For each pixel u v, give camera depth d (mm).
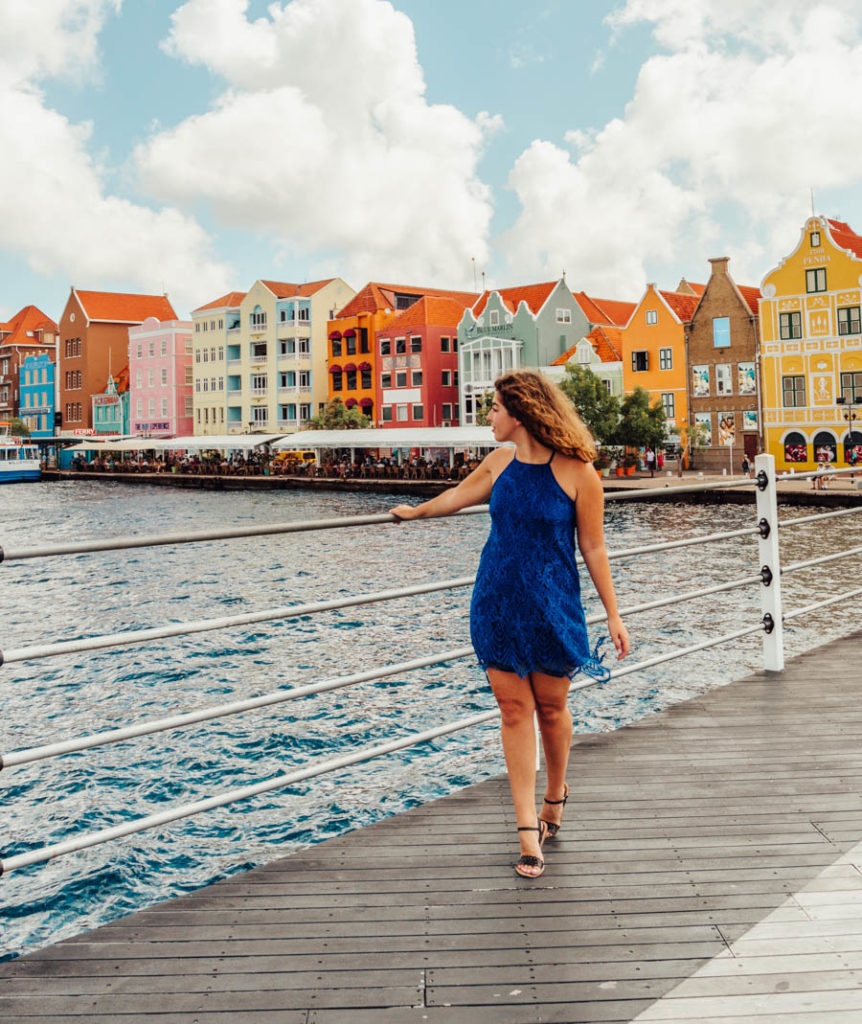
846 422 55938
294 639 17812
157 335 105688
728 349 61062
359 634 18188
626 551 5203
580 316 77125
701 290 86688
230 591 25297
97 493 70500
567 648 3506
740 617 19188
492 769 10484
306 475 73000
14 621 21328
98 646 3475
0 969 3064
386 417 83500
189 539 3561
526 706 3637
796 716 5613
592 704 13203
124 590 25641
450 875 3648
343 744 11648
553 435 3441
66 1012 2824
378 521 3834
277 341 92062
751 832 3979
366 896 3494
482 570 3588
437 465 64812
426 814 4273
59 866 8484
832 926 3195
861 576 24359
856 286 55094
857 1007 2730
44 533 41594
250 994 2900
